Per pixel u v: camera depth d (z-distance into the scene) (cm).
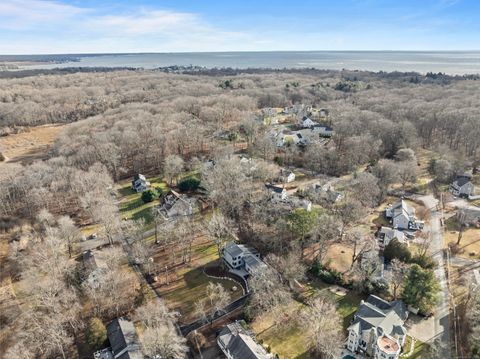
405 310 6166
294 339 5797
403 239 8262
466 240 8506
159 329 5453
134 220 9656
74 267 7312
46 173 10731
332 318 5712
